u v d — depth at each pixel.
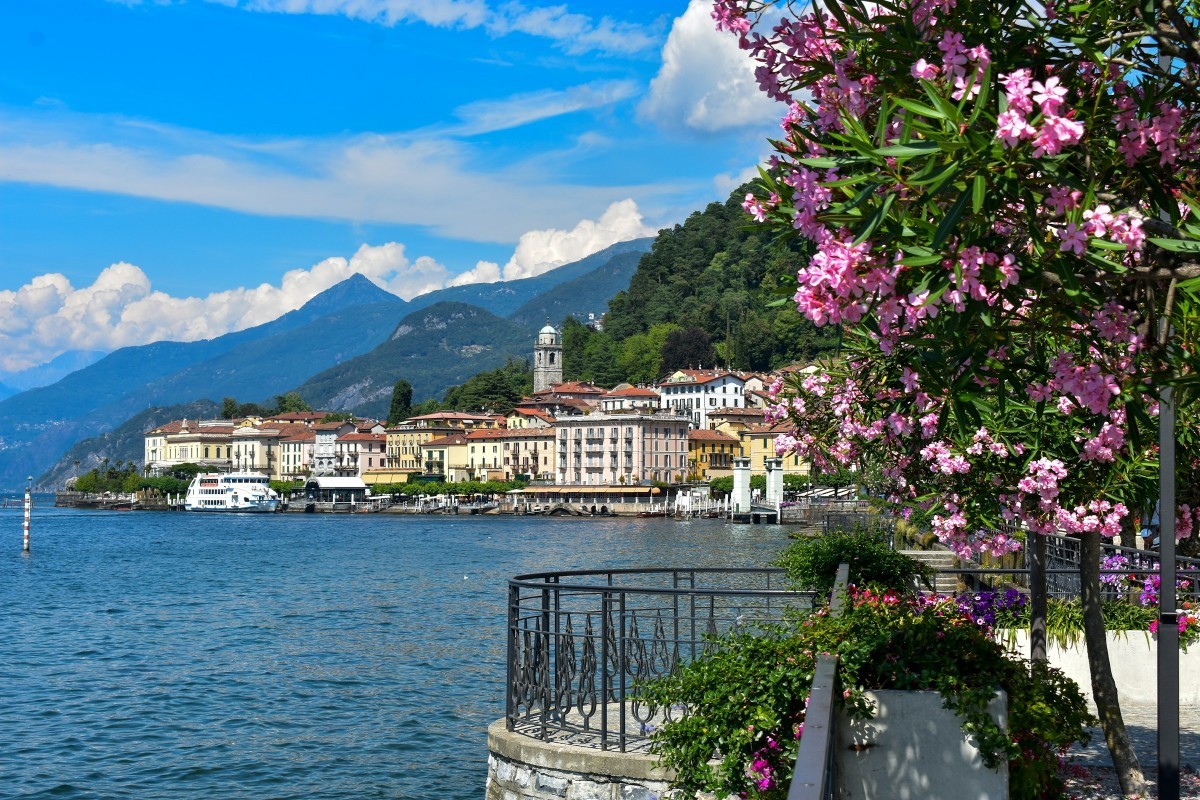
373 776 27.03
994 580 25.38
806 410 14.52
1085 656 16.33
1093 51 6.46
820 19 6.95
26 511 120.25
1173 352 6.67
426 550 117.50
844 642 8.95
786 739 9.06
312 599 68.25
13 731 32.28
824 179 6.44
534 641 13.32
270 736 31.28
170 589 76.69
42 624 57.84
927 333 6.72
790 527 163.88
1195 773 12.12
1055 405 10.41
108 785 26.83
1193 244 5.83
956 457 11.54
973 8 6.43
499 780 12.49
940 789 8.45
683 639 12.99
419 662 43.09
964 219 6.04
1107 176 6.76
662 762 10.26
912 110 5.80
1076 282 6.09
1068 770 11.93
